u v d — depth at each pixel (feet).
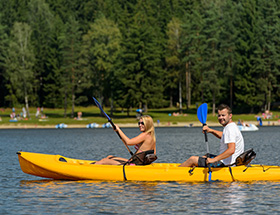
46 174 56.70
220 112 50.39
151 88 325.01
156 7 492.54
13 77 344.28
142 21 455.22
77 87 362.53
